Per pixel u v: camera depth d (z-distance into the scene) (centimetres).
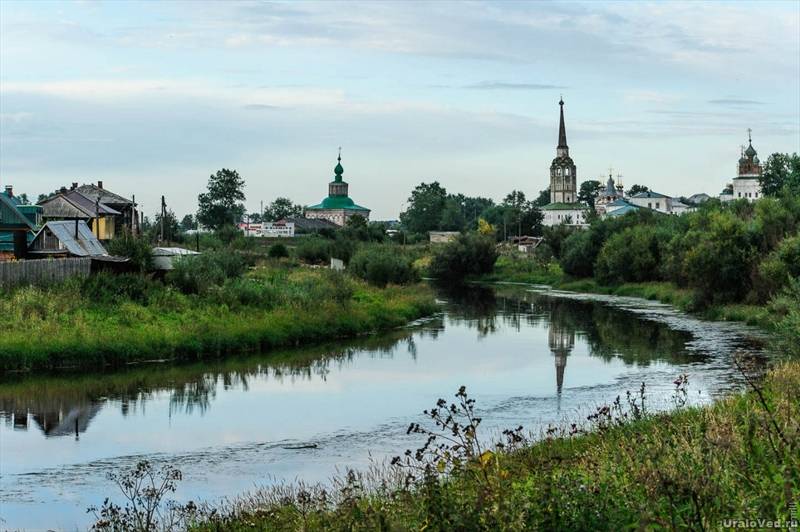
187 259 6012
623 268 9994
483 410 3331
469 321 6831
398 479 2039
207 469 2575
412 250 15725
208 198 18862
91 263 5306
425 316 7231
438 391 3794
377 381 4062
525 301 8812
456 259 13225
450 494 1319
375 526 1292
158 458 2719
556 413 3222
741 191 19125
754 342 5094
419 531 1256
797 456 1375
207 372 4256
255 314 5441
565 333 5912
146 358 4506
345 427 3117
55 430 3098
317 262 12069
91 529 2028
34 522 2108
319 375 4219
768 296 6366
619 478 1477
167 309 5131
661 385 3728
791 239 6188
